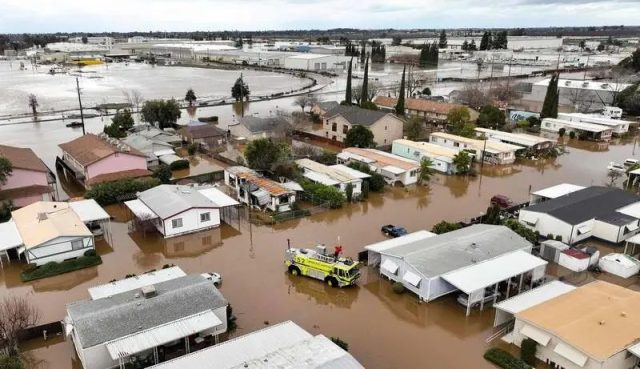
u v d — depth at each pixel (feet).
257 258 117.80
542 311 83.51
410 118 260.62
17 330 80.84
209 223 134.72
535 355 79.97
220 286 104.12
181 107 330.34
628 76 398.83
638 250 124.77
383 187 170.50
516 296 92.17
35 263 109.81
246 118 240.94
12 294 100.94
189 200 135.03
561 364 76.95
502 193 168.25
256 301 98.58
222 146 223.92
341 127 231.50
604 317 81.05
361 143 211.61
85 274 109.70
